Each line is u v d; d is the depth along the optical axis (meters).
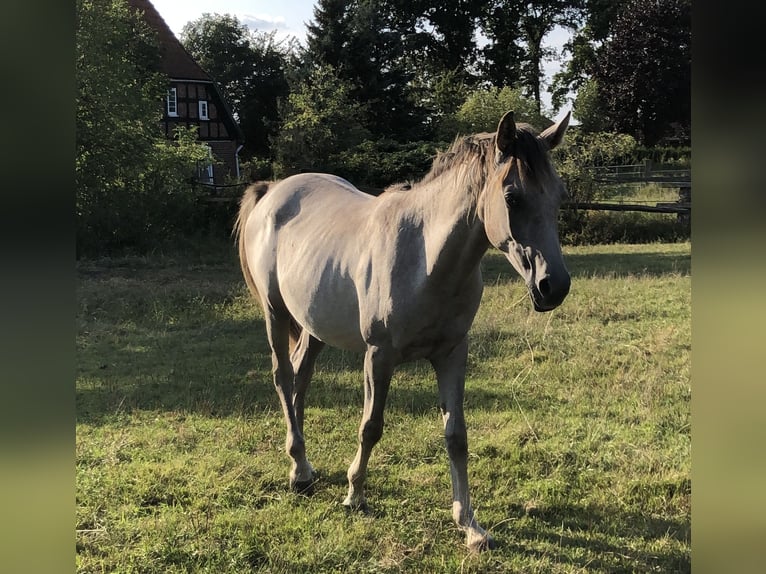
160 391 4.80
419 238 2.54
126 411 4.39
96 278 9.73
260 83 42.28
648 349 5.36
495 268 10.59
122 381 5.04
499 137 2.14
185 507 3.07
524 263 2.10
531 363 5.12
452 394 2.71
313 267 3.02
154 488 3.21
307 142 17.48
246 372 5.26
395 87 23.91
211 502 3.09
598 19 32.62
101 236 12.05
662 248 12.65
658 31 26.50
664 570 2.47
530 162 2.07
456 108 24.02
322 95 18.78
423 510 3.00
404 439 3.78
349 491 3.04
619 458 3.46
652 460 3.38
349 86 21.69
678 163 21.80
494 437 3.76
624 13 28.52
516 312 6.78
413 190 2.70
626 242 14.26
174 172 13.58
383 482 3.29
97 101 11.79
